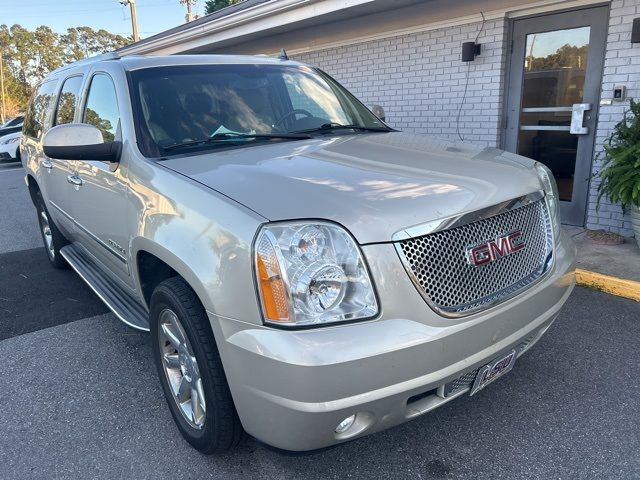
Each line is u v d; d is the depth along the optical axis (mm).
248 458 2533
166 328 2625
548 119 6285
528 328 2355
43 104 4914
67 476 2465
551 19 6000
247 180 2295
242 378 1987
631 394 2895
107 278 3883
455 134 7250
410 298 1964
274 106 3420
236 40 9539
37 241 6832
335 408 1854
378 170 2412
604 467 2365
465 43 6672
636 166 4602
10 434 2783
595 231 5602
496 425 2686
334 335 1864
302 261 1895
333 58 8891
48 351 3680
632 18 5242
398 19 7195
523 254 2373
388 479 2363
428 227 2025
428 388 2008
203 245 2113
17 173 15289
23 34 66000
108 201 3008
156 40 11484
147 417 2896
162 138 2918
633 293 4098
